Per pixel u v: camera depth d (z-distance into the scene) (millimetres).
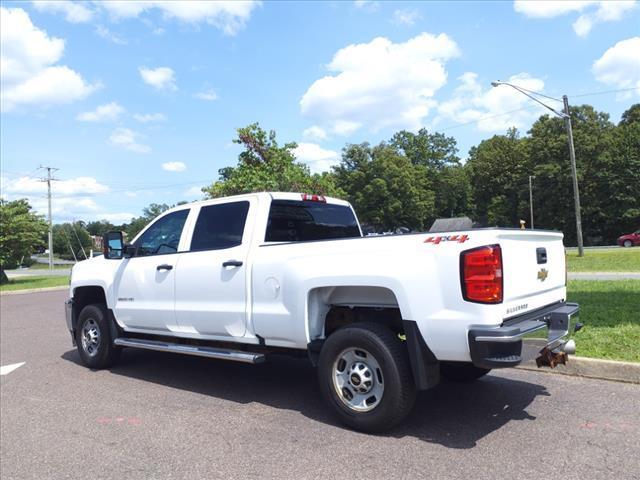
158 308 6117
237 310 5277
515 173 69938
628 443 3979
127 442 4391
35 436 4613
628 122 67188
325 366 4578
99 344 6992
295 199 5812
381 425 4281
